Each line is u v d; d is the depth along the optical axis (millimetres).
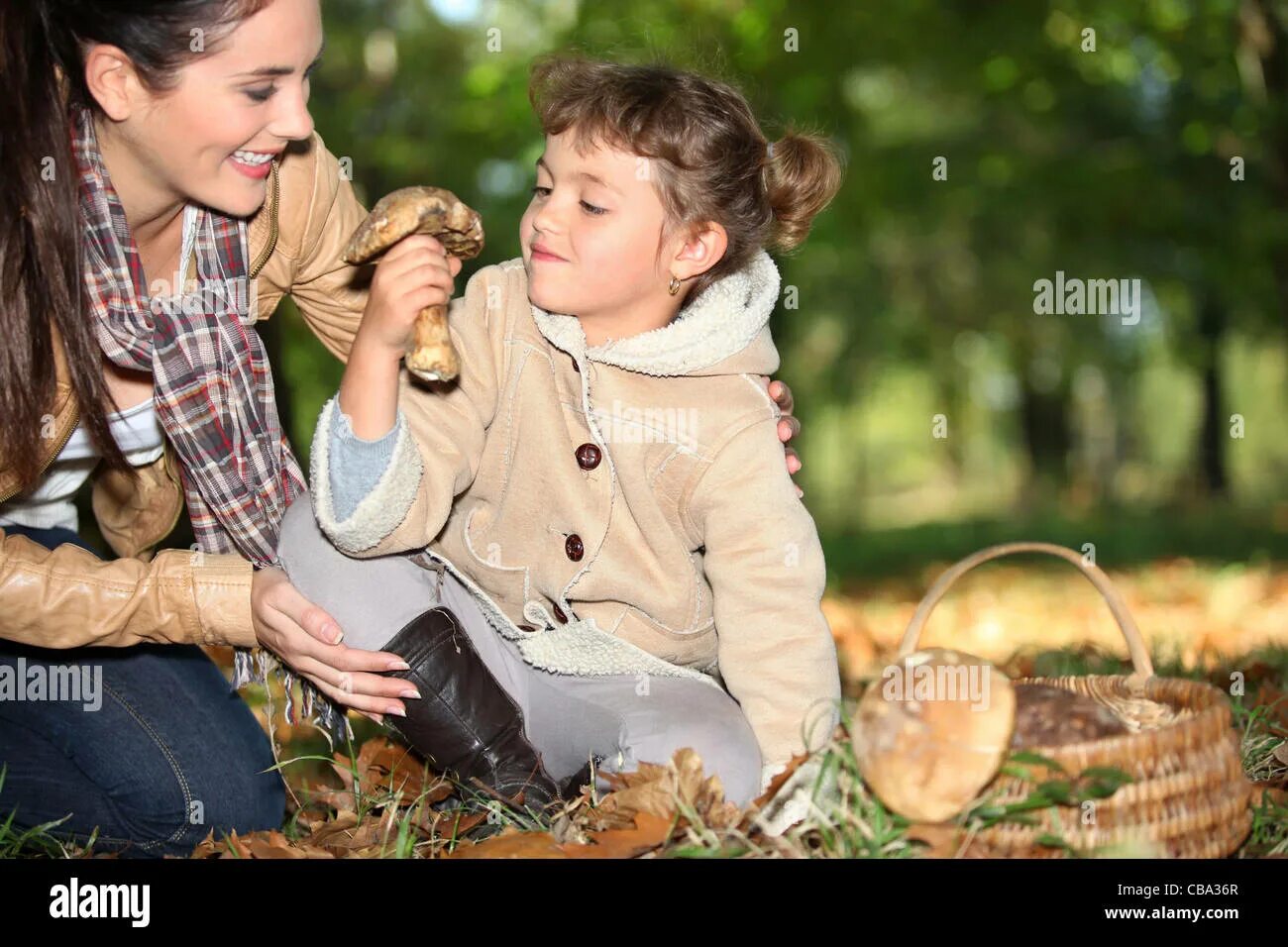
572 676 2656
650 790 2250
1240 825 2260
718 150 2598
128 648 2807
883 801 2115
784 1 11492
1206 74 11656
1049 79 12109
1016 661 4371
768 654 2514
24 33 2305
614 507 2596
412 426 2455
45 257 2355
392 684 2434
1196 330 17375
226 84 2357
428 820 2514
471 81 11750
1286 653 4301
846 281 16391
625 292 2588
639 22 8992
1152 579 9328
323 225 2922
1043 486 24203
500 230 11672
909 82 13531
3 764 2691
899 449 31453
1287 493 18719
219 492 2701
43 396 2426
